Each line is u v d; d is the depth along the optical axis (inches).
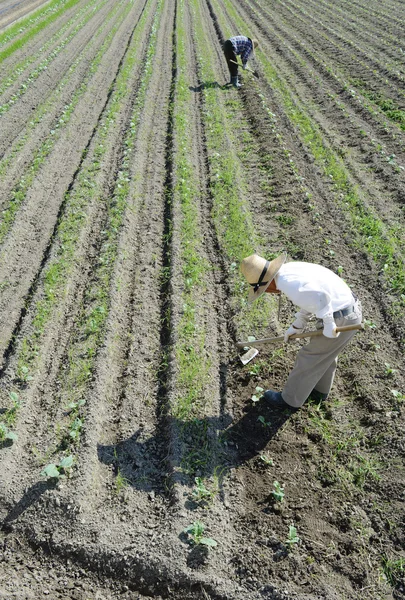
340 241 315.9
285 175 393.4
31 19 1018.7
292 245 314.3
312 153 423.8
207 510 173.0
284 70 634.8
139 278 287.4
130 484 182.5
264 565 159.0
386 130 455.5
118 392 219.3
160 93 566.3
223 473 187.0
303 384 197.3
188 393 214.1
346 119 485.4
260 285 184.7
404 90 547.2
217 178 383.9
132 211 346.3
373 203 352.8
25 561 161.9
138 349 239.8
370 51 694.5
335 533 167.8
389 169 392.5
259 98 538.9
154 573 156.5
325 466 188.7
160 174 400.2
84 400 207.5
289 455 193.8
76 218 338.0
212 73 622.8
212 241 319.3
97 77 621.6
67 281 279.9
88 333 243.8
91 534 165.3
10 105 545.0
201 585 153.2
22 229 330.6
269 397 211.8
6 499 175.0
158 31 855.1
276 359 234.1
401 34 778.8
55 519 169.6
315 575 156.3
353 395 216.8
